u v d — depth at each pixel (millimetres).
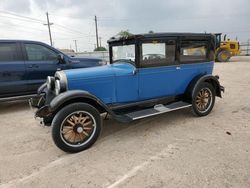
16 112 5801
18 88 5812
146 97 4293
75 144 3439
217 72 11891
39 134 4277
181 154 3225
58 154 3451
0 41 5598
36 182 2756
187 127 4230
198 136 3809
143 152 3357
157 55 4199
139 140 3777
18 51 5773
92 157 3289
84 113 3453
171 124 4418
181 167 2896
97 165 3066
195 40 4578
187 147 3430
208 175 2695
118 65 4285
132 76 4051
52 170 3004
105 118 4855
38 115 3539
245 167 2826
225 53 18578
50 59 6266
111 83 3918
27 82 5906
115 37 4371
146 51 4070
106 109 3658
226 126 4188
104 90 3898
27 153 3518
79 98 3479
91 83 3770
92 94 3596
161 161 3068
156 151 3363
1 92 5629
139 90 4176
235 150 3264
